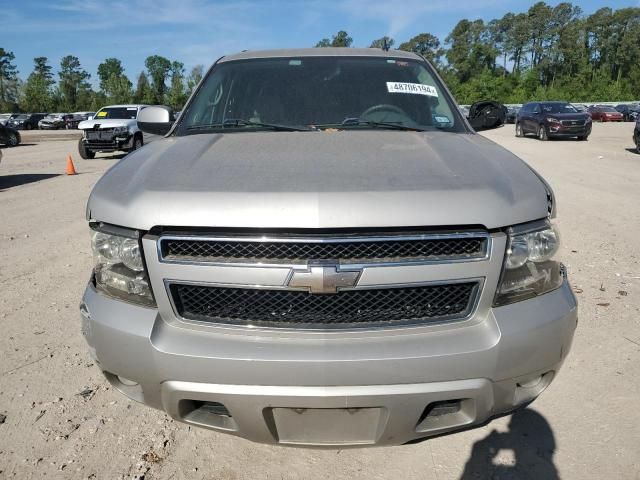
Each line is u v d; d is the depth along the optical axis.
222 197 1.92
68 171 13.09
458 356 1.87
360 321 1.92
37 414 2.79
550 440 2.54
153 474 2.36
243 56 3.64
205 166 2.21
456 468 2.38
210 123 3.12
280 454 2.49
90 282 2.26
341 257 1.87
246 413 1.92
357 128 2.99
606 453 2.43
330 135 2.74
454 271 1.90
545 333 1.98
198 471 2.38
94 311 2.10
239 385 1.89
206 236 1.90
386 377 1.85
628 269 4.81
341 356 1.84
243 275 1.88
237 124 3.06
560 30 111.50
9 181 11.88
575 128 21.41
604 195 8.62
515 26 116.69
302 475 2.35
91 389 3.03
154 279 1.97
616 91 83.69
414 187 1.95
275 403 1.89
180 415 2.04
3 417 2.75
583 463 2.38
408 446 2.53
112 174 2.35
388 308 1.92
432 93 3.30
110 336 2.03
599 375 3.05
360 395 1.86
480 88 87.81
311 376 1.85
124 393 2.18
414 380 1.87
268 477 2.34
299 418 1.96
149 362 1.96
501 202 1.96
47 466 2.41
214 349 1.90
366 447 2.00
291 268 1.85
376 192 1.91
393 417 1.90
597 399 2.83
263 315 1.94
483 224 1.91
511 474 2.33
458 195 1.93
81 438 2.60
